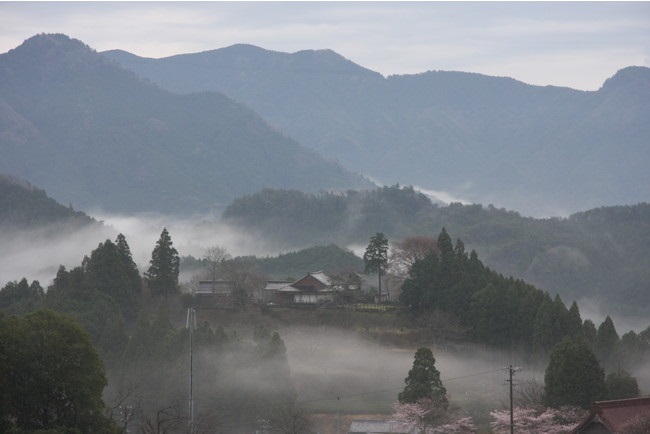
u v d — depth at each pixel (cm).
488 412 12600
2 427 7444
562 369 11144
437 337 16312
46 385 7731
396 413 11444
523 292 16262
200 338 13775
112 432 8019
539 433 10212
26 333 7850
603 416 8494
